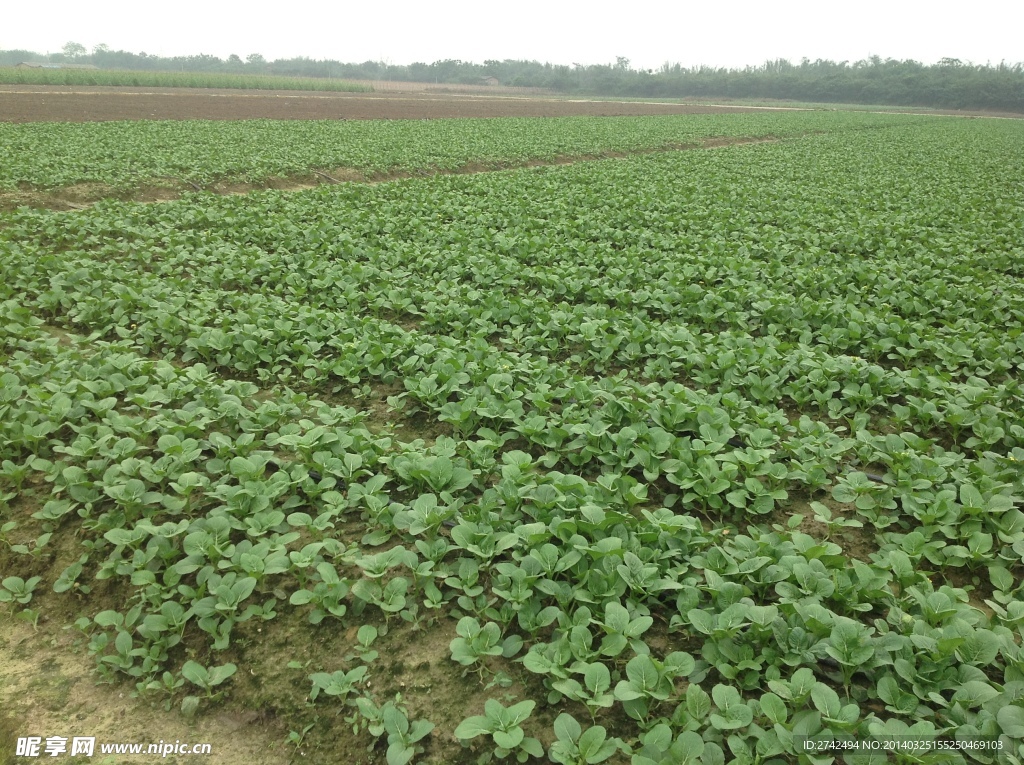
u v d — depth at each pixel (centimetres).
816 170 2394
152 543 460
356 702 384
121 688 403
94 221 1280
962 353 796
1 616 452
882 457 598
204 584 440
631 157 2709
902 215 1562
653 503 562
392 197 1711
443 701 389
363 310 984
